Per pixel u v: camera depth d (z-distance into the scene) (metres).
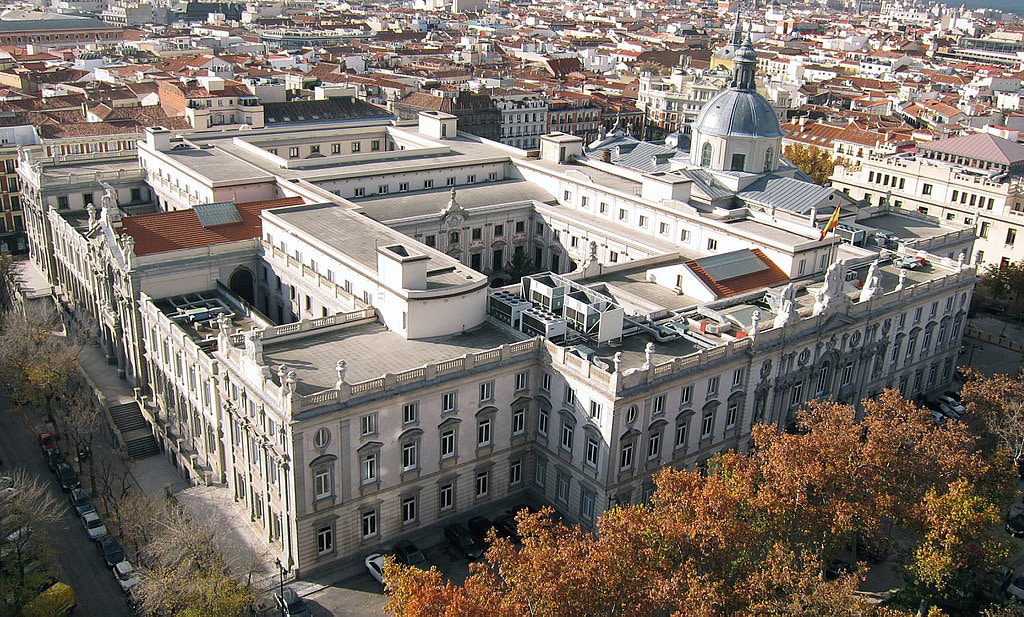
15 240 184.12
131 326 120.25
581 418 94.62
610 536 73.06
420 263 98.56
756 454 90.44
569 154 170.38
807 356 108.94
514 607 65.94
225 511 99.75
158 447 114.94
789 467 80.81
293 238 119.00
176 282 121.19
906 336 123.75
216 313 113.94
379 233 118.56
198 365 101.44
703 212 140.25
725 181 148.25
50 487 103.94
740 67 148.75
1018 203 175.38
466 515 100.31
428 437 93.06
